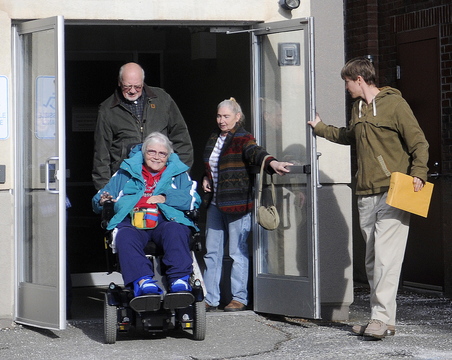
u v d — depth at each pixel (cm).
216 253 725
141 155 625
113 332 596
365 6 955
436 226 860
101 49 1054
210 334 639
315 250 661
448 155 838
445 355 568
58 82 620
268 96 706
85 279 900
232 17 698
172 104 691
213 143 718
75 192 1017
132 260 579
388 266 606
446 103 838
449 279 842
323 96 725
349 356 566
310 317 666
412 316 737
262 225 659
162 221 614
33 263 656
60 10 666
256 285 711
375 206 616
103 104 674
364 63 619
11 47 666
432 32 859
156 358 561
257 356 567
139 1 680
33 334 641
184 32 1038
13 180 668
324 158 717
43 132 641
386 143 608
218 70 962
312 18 664
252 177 707
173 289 577
